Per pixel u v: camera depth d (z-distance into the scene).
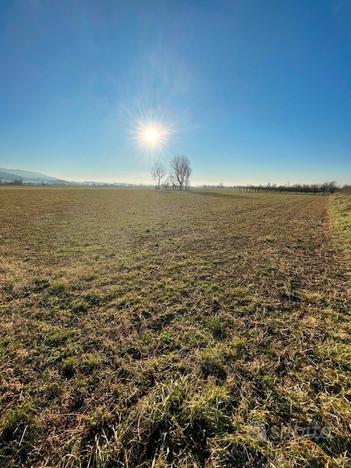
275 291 4.89
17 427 2.12
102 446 1.94
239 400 2.35
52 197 34.59
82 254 7.72
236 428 2.07
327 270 6.18
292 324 3.68
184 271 6.12
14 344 3.21
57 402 2.37
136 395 2.44
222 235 10.72
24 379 2.64
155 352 3.08
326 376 2.64
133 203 27.84
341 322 3.73
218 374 2.70
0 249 8.16
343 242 9.13
